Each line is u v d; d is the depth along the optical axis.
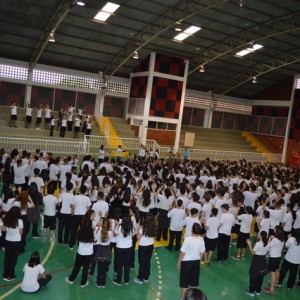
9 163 12.09
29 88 23.34
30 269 6.44
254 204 11.02
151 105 24.73
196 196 8.97
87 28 20.00
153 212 10.21
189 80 29.48
